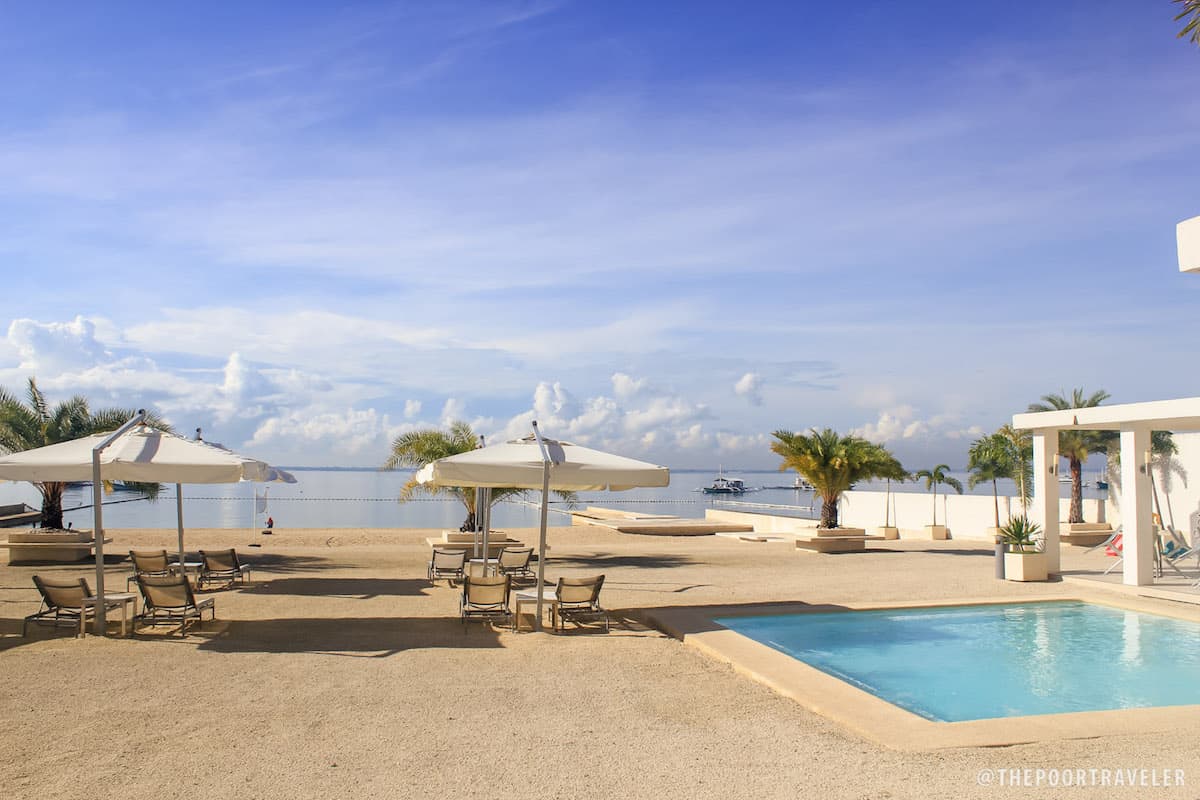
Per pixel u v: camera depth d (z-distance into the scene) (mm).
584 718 6617
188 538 23219
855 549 22859
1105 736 6145
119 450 10266
